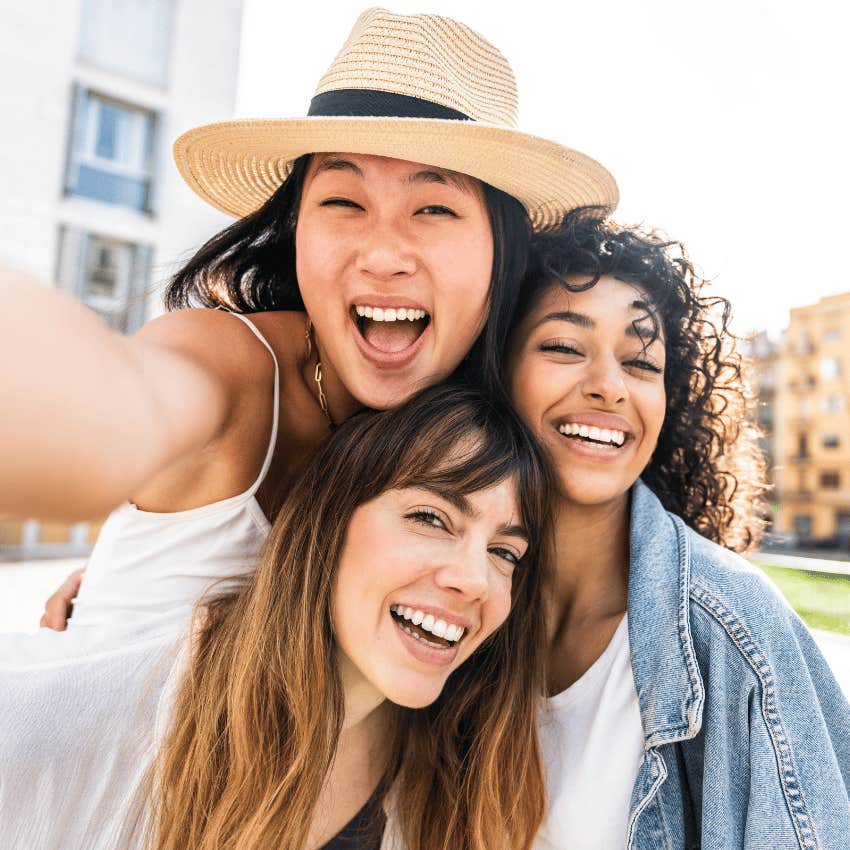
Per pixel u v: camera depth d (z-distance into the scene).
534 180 0.67
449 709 0.71
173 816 0.61
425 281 0.65
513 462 0.65
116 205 4.84
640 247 0.73
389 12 0.66
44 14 4.55
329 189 0.64
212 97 5.06
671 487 0.86
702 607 0.66
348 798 0.70
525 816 0.69
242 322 0.66
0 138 4.48
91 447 0.34
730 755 0.64
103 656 0.63
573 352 0.72
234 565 0.67
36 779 0.58
